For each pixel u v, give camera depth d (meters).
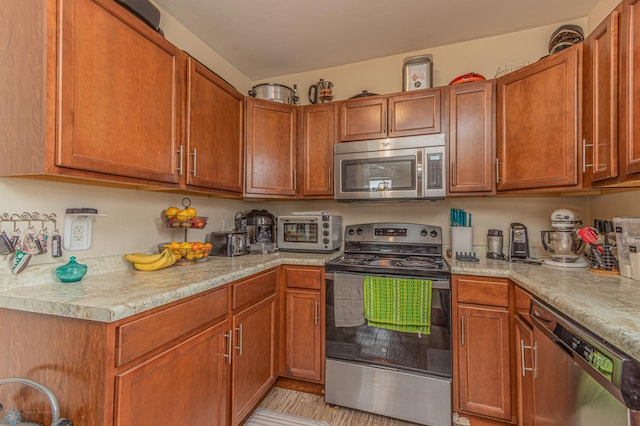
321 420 1.71
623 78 1.17
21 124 1.02
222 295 1.42
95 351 0.92
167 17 1.88
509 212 2.16
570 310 0.97
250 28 2.03
